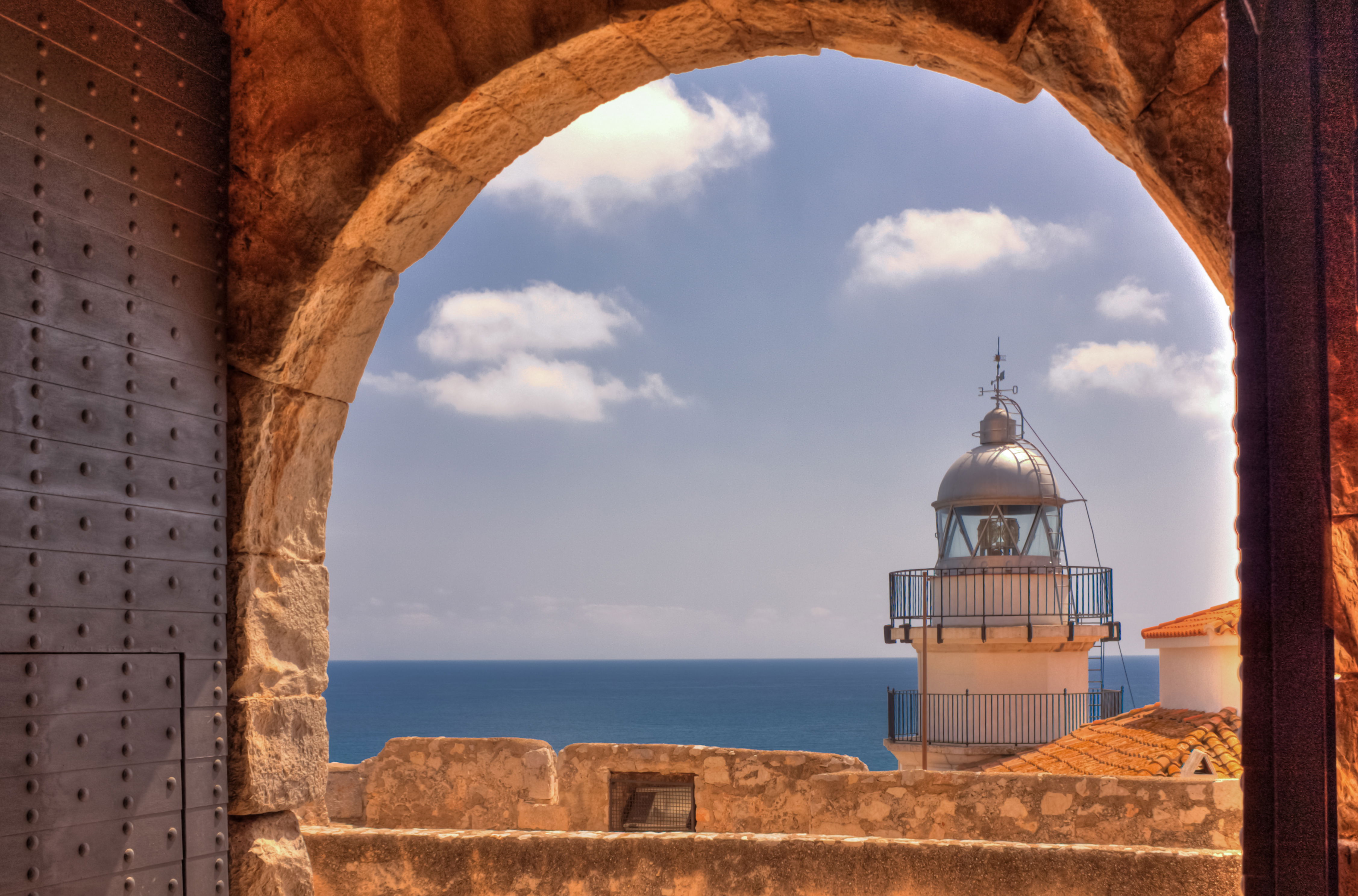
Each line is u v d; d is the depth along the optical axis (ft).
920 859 18.42
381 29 11.17
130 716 9.79
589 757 32.12
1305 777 6.66
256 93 11.46
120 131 10.12
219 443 11.16
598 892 19.20
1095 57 9.59
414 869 19.63
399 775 32.45
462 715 387.75
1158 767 34.60
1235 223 7.11
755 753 31.09
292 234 11.28
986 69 10.68
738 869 18.95
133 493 10.02
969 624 60.90
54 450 9.24
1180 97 9.12
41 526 9.07
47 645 9.04
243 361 11.25
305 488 12.19
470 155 11.78
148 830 9.89
